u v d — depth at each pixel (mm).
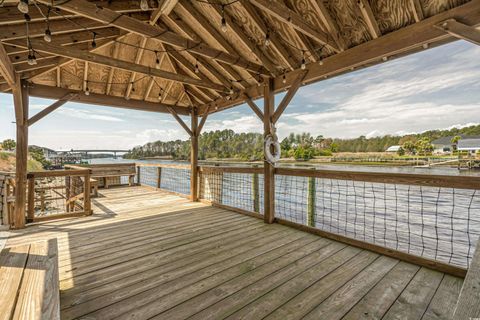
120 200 6188
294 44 3303
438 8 2322
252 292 2039
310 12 2783
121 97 5246
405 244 3877
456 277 2264
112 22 2449
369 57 2842
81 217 4484
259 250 2922
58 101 4418
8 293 1241
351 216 5410
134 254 2824
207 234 3523
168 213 4785
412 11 2424
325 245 3080
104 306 1853
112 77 4582
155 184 8625
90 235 3494
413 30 2492
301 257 2723
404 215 5410
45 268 1521
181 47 3012
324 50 3305
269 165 4059
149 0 2607
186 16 3176
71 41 3135
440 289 2072
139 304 1879
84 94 4727
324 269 2439
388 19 2621
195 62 4223
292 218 5227
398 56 2771
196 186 6137
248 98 4625
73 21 2760
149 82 4984
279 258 2699
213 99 5586
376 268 2459
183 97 5871
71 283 2188
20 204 3816
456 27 2203
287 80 3896
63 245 3107
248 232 3607
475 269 838
